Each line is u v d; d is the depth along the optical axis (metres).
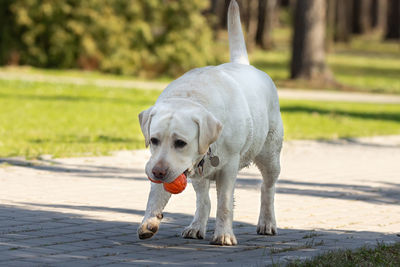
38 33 32.69
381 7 97.75
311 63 32.91
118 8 32.81
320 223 7.59
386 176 11.42
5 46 32.88
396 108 25.77
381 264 5.49
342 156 13.78
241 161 6.59
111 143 14.08
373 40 77.75
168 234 6.81
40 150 12.59
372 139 16.91
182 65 33.41
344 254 5.77
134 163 11.80
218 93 6.07
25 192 8.86
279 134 6.96
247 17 46.94
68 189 9.23
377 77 39.44
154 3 32.66
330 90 31.89
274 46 59.66
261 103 6.56
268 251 6.07
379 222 7.74
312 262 5.39
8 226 6.84
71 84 26.73
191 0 32.94
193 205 8.45
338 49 62.62
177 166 5.58
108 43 32.66
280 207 8.52
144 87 27.80
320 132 17.86
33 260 5.50
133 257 5.75
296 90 31.02
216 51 34.09
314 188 10.03
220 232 6.34
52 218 7.34
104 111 19.97
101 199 8.60
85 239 6.41
